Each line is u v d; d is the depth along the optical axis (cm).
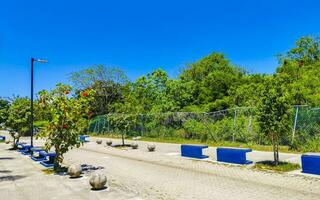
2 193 1188
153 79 4762
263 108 1480
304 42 4531
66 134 1569
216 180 1265
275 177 1271
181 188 1159
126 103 4428
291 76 3556
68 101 1562
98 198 1052
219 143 2541
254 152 1969
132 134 3888
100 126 4747
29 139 4266
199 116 2959
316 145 1875
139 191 1144
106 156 2198
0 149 2925
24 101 2892
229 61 5909
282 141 2086
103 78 5519
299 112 2033
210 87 4488
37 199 1080
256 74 4378
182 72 5994
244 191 1073
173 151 2277
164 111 4259
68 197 1080
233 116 2686
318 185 1118
